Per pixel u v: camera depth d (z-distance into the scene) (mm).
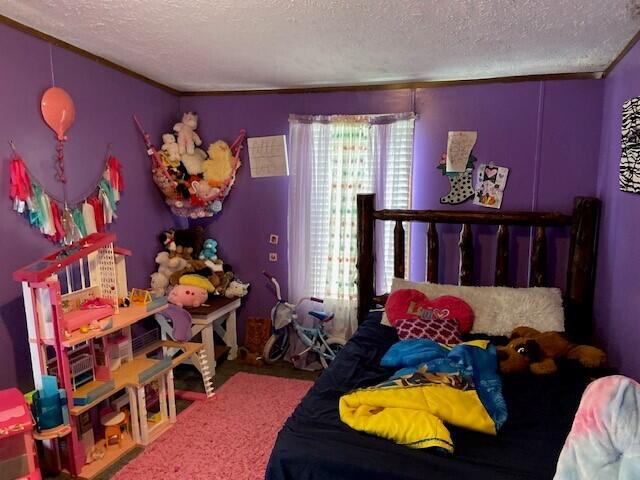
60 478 2100
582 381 2031
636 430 958
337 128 3180
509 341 2416
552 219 2748
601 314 2520
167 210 3391
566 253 2893
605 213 2543
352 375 2053
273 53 2434
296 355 3324
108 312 2240
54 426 1997
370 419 1562
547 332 2344
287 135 3338
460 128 3002
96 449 2250
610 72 2588
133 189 3002
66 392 2021
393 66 2674
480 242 3033
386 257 3199
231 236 3570
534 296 2623
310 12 1856
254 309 3613
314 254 3355
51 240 2359
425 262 3170
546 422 1673
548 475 1347
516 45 2266
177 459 2252
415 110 3076
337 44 2271
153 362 2498
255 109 3373
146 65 2732
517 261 2994
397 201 3137
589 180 2826
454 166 3016
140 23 2012
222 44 2285
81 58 2488
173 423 2578
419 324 2512
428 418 1533
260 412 2715
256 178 3453
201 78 3033
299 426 1618
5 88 2078
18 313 2191
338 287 3307
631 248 2035
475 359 2033
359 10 1831
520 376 2090
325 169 3252
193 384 3084
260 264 3545
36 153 2256
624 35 2096
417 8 1802
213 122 3459
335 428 1596
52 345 2037
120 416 2375
